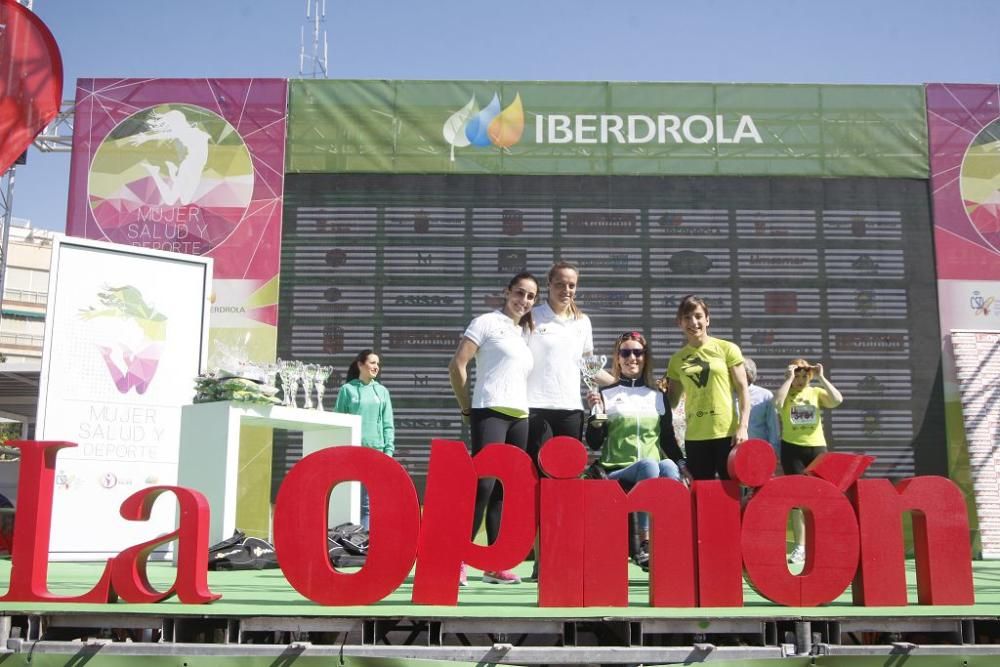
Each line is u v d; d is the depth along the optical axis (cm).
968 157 729
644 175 723
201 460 504
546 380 398
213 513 496
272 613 269
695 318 424
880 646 271
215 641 292
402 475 295
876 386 703
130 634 304
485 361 377
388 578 290
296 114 727
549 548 298
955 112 733
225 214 716
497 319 380
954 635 298
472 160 723
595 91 731
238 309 706
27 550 292
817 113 731
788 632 290
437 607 288
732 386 423
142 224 712
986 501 690
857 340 708
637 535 475
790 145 728
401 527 293
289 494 292
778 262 715
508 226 716
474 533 362
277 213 717
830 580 304
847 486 318
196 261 645
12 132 650
